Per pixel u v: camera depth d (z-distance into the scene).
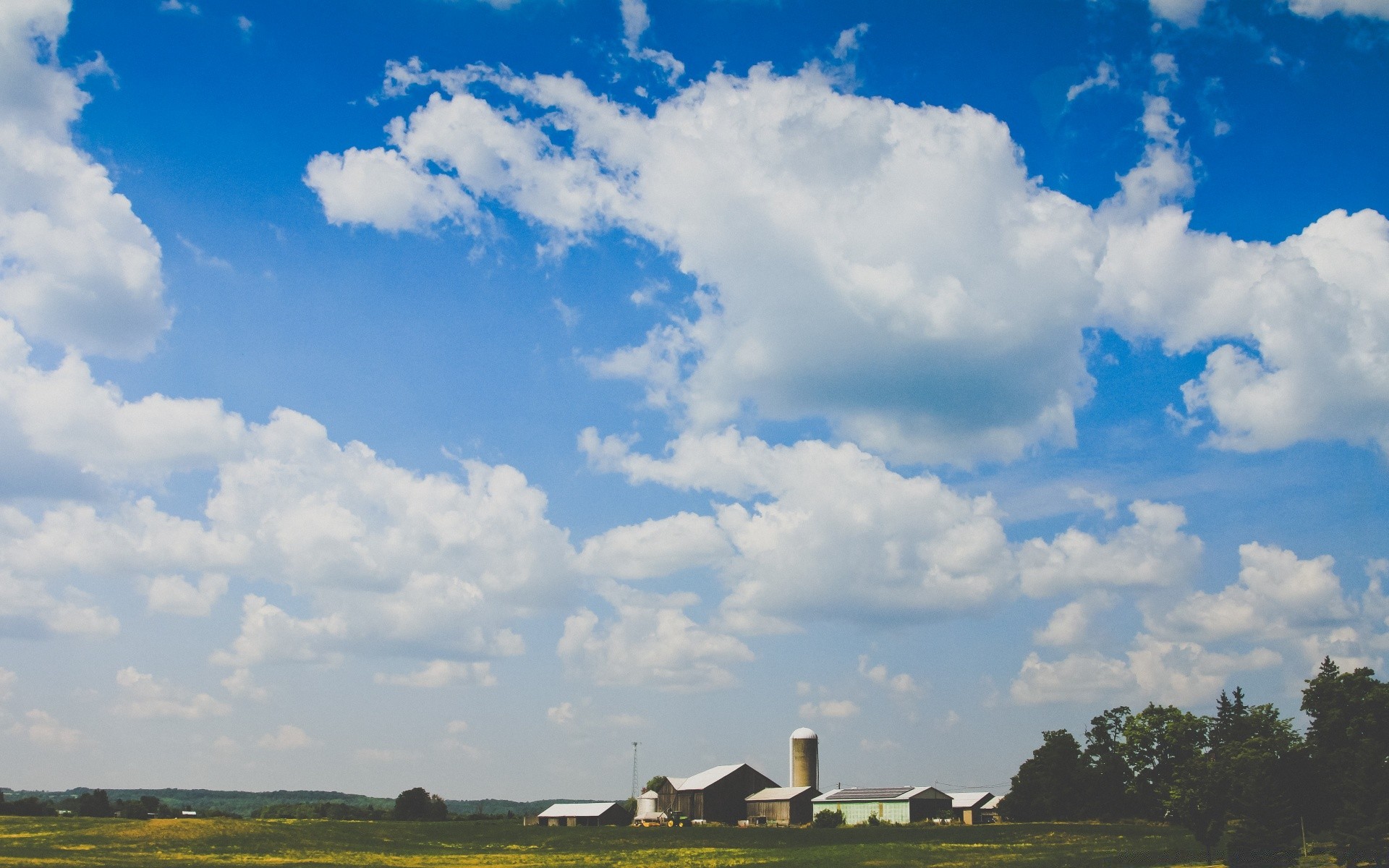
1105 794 168.50
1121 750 164.12
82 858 102.12
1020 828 153.12
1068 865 97.44
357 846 125.31
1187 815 105.12
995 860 105.19
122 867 95.31
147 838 118.00
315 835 129.12
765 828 161.38
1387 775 85.81
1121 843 123.62
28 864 94.25
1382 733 105.56
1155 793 161.00
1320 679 112.50
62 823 130.62
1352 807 85.31
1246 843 94.94
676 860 112.12
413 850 125.56
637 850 127.56
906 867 100.94
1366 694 108.25
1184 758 158.75
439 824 152.00
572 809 184.75
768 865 104.88
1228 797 98.94
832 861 108.62
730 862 108.56
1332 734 108.81
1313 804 102.75
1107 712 175.12
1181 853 105.56
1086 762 174.00
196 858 106.50
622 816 182.38
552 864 108.12
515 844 134.75
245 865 101.75
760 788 196.62
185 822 130.00
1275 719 132.00
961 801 193.50
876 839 140.12
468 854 122.31
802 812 186.25
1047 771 173.88
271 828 130.75
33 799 194.00
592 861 111.00
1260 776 95.56
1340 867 85.50
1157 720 162.88
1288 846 94.94
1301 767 104.00
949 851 119.12
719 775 195.62
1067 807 170.75
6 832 121.19
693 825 174.25
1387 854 82.88
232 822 134.38
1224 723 157.88
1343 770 102.62
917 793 180.50
